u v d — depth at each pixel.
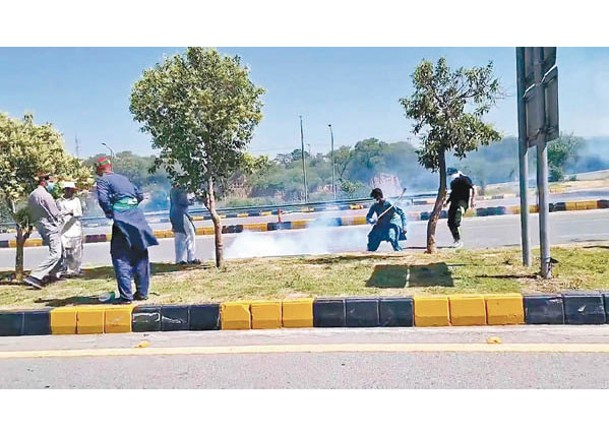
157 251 12.84
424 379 3.61
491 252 7.89
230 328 5.05
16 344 4.88
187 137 7.43
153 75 7.43
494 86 7.95
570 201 16.72
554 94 5.45
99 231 20.30
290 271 7.00
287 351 4.29
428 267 6.74
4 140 7.68
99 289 6.71
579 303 4.71
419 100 8.08
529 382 3.50
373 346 4.30
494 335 4.46
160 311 5.14
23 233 8.15
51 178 7.92
